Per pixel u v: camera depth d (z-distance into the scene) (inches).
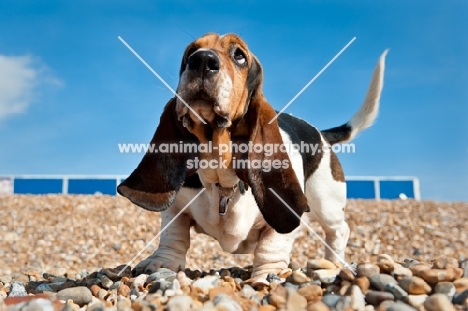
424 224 114.4
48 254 86.2
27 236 98.7
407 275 28.5
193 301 25.7
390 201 139.2
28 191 166.7
